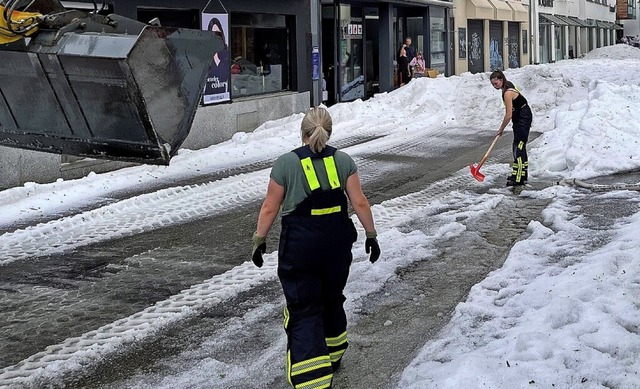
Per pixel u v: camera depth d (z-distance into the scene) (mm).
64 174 12453
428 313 6293
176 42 6367
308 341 4543
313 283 4641
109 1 13586
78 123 6605
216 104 16609
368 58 27578
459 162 13906
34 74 6508
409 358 5383
